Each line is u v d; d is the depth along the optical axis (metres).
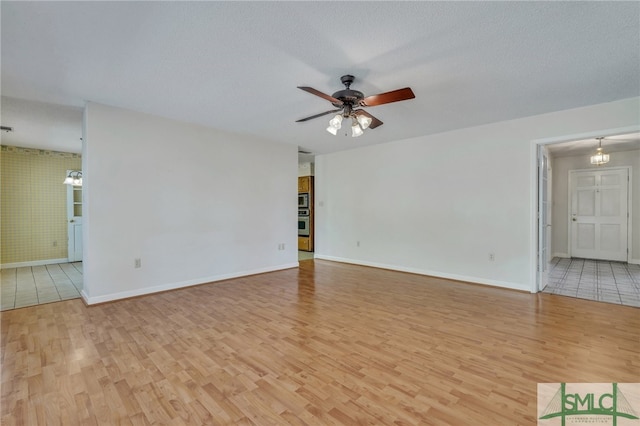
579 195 6.68
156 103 3.46
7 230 5.53
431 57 2.39
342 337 2.66
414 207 5.16
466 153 4.53
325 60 2.44
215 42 2.18
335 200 6.43
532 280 3.98
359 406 1.75
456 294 3.95
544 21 1.93
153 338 2.63
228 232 4.74
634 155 6.08
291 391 1.89
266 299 3.75
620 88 3.02
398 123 4.26
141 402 1.79
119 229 3.67
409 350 2.42
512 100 3.34
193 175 4.32
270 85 2.94
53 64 2.50
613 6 1.78
